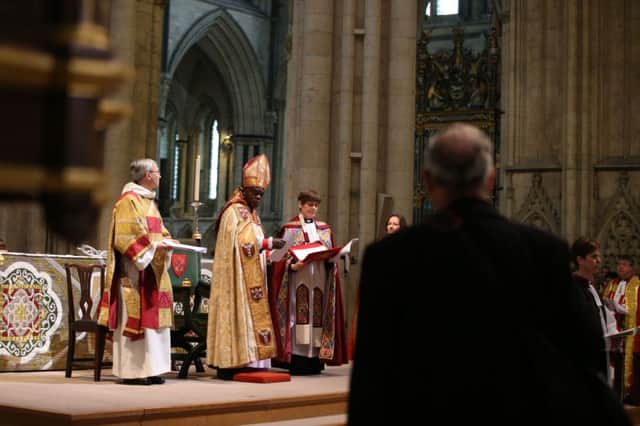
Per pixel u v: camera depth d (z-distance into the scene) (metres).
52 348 10.61
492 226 2.96
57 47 1.42
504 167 20.72
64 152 1.43
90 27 1.45
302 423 7.81
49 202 1.45
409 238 2.95
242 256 9.70
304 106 14.67
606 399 2.93
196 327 9.92
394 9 14.73
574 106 19.25
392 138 14.59
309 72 14.66
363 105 14.57
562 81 19.67
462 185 3.05
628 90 19.14
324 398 8.47
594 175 19.16
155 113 17.92
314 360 10.71
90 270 10.20
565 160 19.23
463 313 2.81
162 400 7.54
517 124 20.16
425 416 2.80
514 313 2.84
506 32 22.20
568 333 2.99
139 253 8.68
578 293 3.04
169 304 9.11
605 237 18.94
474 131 3.14
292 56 16.38
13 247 13.84
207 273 12.68
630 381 12.16
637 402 12.02
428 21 48.94
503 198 21.03
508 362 2.79
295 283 10.56
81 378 9.55
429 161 3.12
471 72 29.77
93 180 1.46
